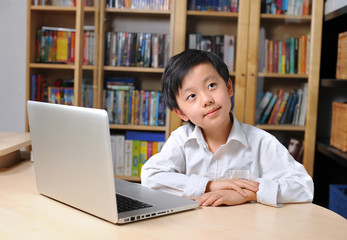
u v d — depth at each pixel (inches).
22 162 64.4
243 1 117.0
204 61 45.8
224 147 51.1
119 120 121.1
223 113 45.7
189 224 37.9
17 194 47.0
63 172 41.9
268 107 119.3
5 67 135.4
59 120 40.9
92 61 114.4
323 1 116.6
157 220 38.8
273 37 118.1
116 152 121.6
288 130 119.4
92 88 115.4
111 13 119.7
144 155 121.3
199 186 46.9
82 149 38.5
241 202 44.4
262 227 37.5
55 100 116.2
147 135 120.8
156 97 120.3
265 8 117.6
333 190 103.6
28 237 34.4
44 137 43.7
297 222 39.1
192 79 45.2
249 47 117.7
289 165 49.9
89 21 111.6
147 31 119.7
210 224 38.0
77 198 40.8
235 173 51.5
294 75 118.9
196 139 51.3
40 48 116.2
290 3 117.6
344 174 123.4
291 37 118.1
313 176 121.7
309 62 118.3
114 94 121.0
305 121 119.2
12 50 135.1
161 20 119.1
